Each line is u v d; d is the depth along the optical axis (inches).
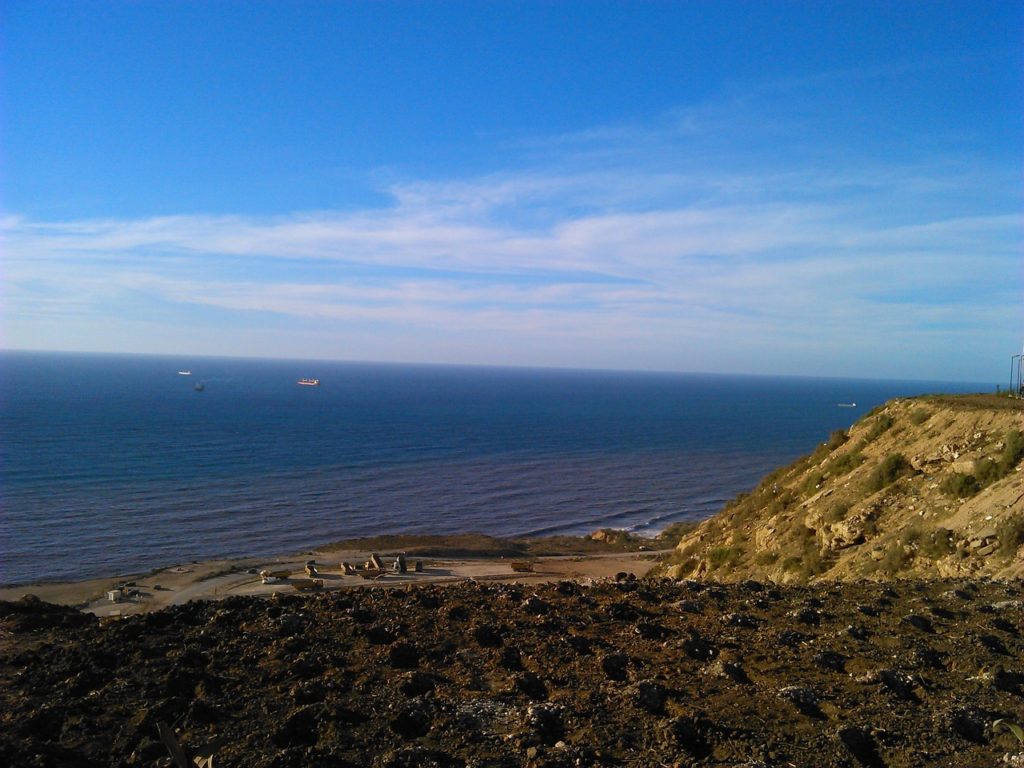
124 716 202.4
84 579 2015.3
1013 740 199.3
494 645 266.8
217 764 178.4
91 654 242.5
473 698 219.8
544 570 2014.0
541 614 305.1
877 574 544.4
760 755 188.2
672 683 235.6
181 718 201.5
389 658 247.9
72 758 178.4
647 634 286.5
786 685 235.3
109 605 1688.0
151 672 232.1
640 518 3149.6
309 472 3961.6
